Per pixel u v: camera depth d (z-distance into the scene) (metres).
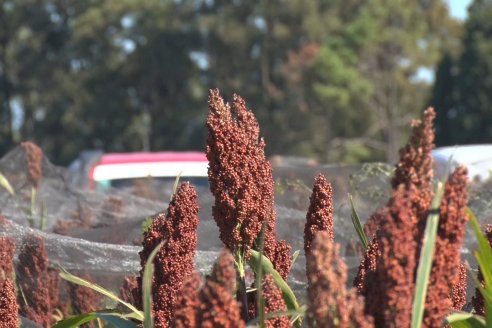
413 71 96.44
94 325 7.75
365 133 98.75
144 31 109.88
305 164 19.70
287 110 101.25
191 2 110.25
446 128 92.12
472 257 8.05
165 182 18.88
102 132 112.81
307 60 99.81
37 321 7.82
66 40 116.88
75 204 12.30
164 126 111.19
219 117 4.95
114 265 8.04
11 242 7.35
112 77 111.81
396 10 93.56
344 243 9.52
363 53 94.31
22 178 12.27
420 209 4.07
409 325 3.96
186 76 110.31
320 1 108.56
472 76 90.38
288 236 9.02
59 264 7.96
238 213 4.93
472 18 90.81
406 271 3.89
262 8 105.00
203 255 7.98
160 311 5.08
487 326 4.35
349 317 3.78
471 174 13.20
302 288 7.71
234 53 106.81
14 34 116.12
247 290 5.05
